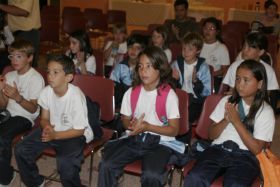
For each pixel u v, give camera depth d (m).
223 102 2.01
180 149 2.00
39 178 2.17
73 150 1.99
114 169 1.90
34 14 3.27
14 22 3.26
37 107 2.34
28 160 2.05
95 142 2.18
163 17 9.59
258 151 1.81
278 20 5.70
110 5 9.70
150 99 2.04
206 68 2.79
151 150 1.96
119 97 2.77
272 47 4.04
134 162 1.94
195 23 4.71
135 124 1.92
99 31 6.49
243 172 1.78
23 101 2.21
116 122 2.46
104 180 1.92
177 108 2.01
